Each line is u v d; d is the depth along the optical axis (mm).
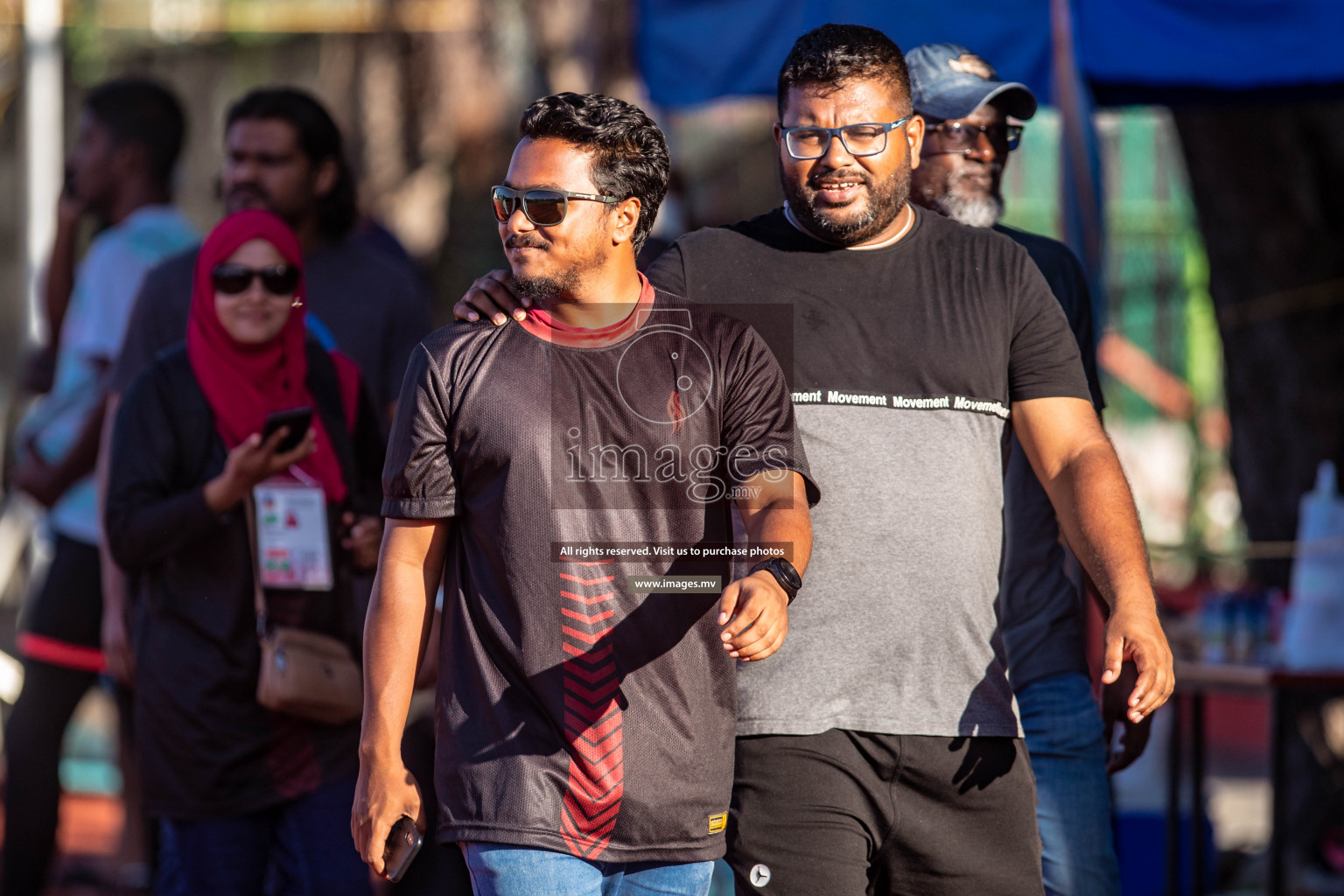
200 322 14766
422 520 10312
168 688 14180
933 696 11047
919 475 11102
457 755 10164
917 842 11195
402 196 44656
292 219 16812
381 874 9891
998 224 13922
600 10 37531
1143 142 42750
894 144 11141
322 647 14258
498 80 44125
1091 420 11484
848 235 11250
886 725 10977
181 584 14297
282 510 14383
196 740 14133
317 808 14359
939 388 11188
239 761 14172
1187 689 18906
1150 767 22188
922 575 11047
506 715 10070
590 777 10016
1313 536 18078
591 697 10023
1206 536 46250
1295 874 22641
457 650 10281
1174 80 16844
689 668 10195
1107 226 16531
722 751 10391
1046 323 11484
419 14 44375
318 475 14609
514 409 10039
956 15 17438
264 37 49281
